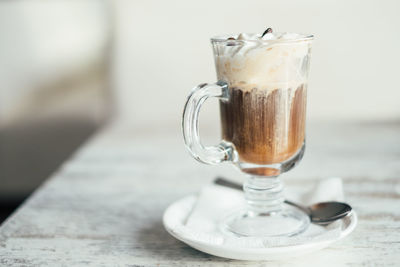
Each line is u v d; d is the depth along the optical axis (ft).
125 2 3.80
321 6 3.57
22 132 4.19
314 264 1.61
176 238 1.78
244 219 1.81
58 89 4.07
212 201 1.93
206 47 3.79
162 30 3.81
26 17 3.95
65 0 3.88
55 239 1.82
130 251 1.73
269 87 1.70
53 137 4.18
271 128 1.73
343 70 3.65
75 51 3.96
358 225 1.82
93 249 1.75
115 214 2.01
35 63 4.04
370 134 2.96
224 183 2.08
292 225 1.76
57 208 2.08
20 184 4.33
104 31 3.89
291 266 1.61
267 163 1.77
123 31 3.86
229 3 3.68
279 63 1.69
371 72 3.62
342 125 3.29
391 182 2.17
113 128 3.50
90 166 2.57
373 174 2.28
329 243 1.59
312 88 3.72
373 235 1.75
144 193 2.20
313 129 3.21
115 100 4.01
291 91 1.73
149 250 1.73
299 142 1.79
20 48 4.01
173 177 2.37
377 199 2.02
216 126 3.46
